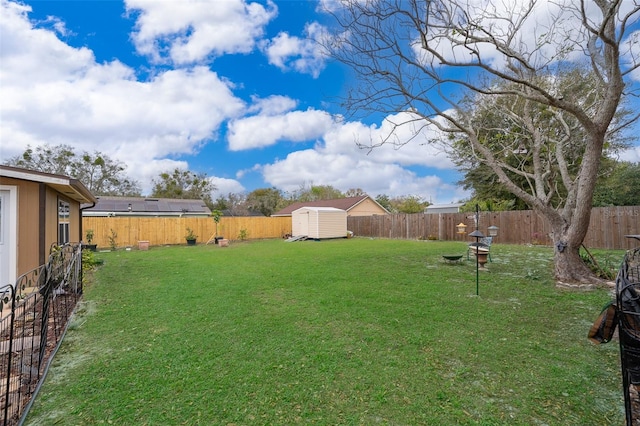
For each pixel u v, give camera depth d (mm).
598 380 2797
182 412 2354
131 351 3398
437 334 3816
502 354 3299
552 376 2865
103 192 27547
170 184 33062
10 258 6191
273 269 8414
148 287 6418
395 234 19641
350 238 20047
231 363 3105
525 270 7785
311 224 19484
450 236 16766
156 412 2352
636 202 17844
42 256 6488
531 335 3809
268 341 3631
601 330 2404
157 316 4555
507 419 2275
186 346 3510
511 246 12789
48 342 3680
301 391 2625
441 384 2730
